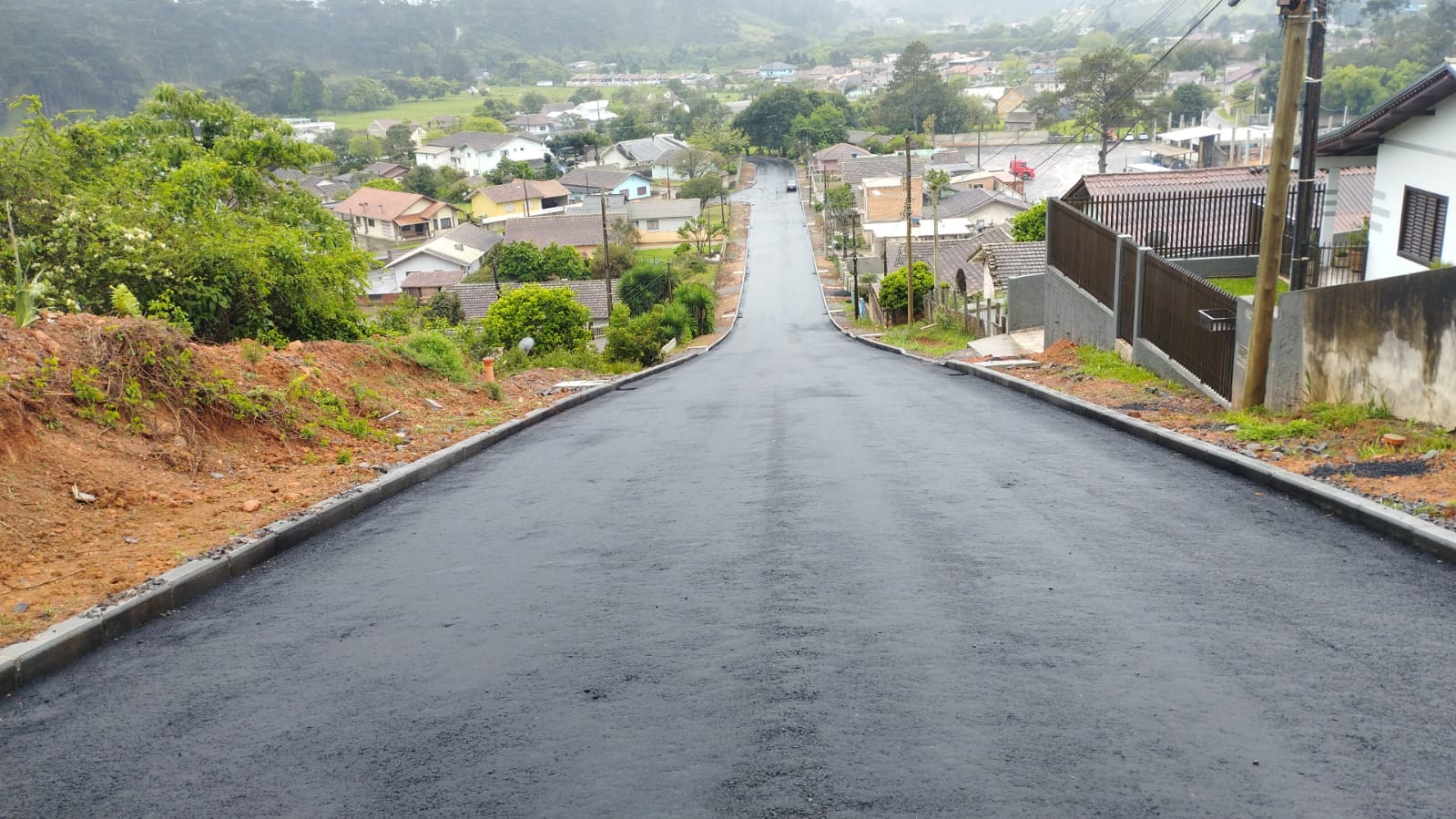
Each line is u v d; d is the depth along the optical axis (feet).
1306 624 17.12
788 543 23.18
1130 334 53.52
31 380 27.14
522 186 362.53
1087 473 29.68
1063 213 65.46
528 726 14.52
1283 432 31.50
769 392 60.39
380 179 381.19
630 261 254.27
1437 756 12.78
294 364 39.45
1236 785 12.25
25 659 16.97
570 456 37.27
